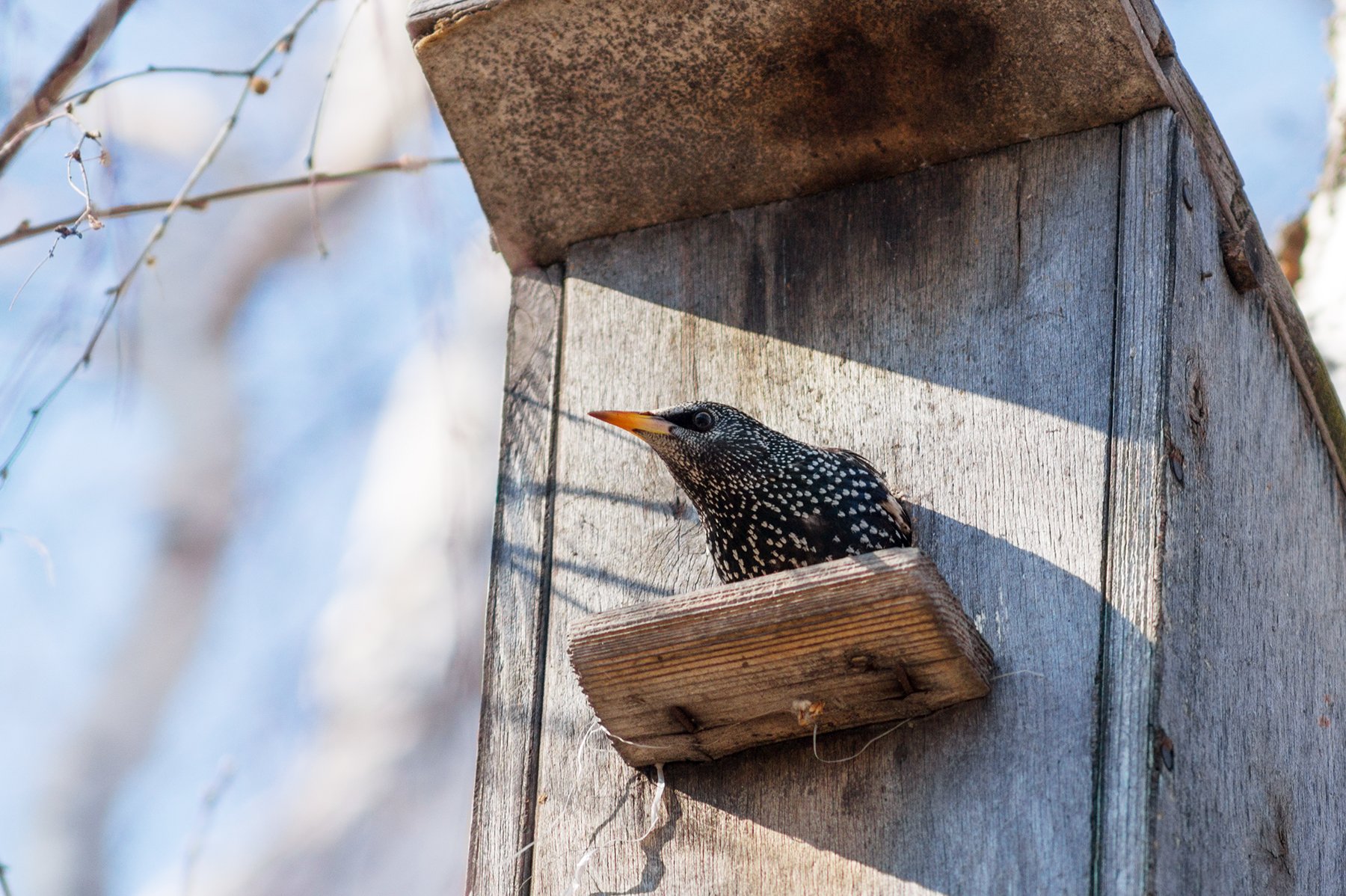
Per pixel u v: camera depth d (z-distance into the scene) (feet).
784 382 32.76
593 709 28.78
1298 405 34.40
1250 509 30.86
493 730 31.58
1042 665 27.48
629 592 31.94
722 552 31.27
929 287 32.19
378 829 65.82
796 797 28.60
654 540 32.37
